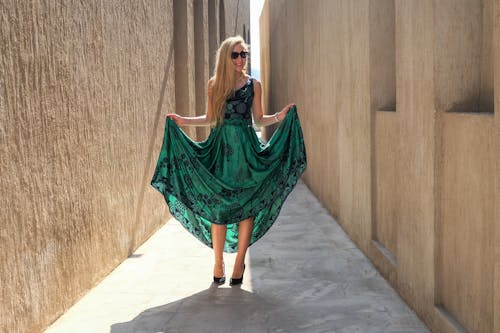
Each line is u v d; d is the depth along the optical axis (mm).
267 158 4891
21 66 3734
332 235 6691
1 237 3473
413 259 4207
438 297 3809
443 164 3729
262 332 3928
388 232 5145
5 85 3537
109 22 5512
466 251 3404
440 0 3607
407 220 4332
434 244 3787
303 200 9344
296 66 11992
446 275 3729
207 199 4844
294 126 5008
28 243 3811
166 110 8055
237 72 4848
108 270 5391
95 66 5109
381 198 5328
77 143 4668
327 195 8344
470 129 3309
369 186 5551
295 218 7785
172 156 4938
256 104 4906
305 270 5316
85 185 4836
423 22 3854
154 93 7348
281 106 16281
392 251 5047
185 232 7195
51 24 4176
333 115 7652
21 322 3705
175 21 9133
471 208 3320
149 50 7082
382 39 5395
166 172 4930
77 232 4652
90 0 4977
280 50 16281
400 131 4453
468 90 3656
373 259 5434
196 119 4922
